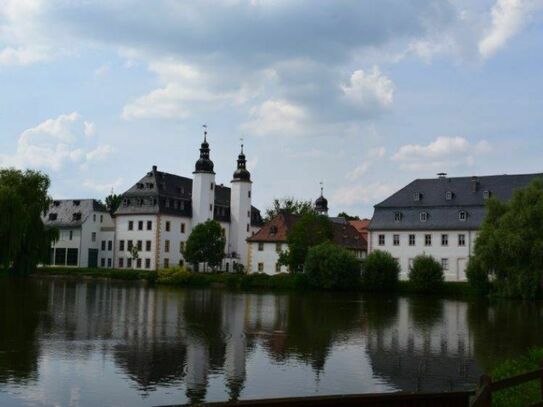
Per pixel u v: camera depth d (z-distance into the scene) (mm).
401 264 93438
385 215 95938
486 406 10320
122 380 23219
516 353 30797
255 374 25031
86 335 33656
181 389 22266
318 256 83125
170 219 120688
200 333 35969
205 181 125812
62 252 124125
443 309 55062
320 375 25188
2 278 83625
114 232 123000
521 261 66938
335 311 52031
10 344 29969
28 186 83625
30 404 19703
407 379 24812
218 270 118688
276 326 40344
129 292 71188
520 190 70312
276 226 107125
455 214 91312
